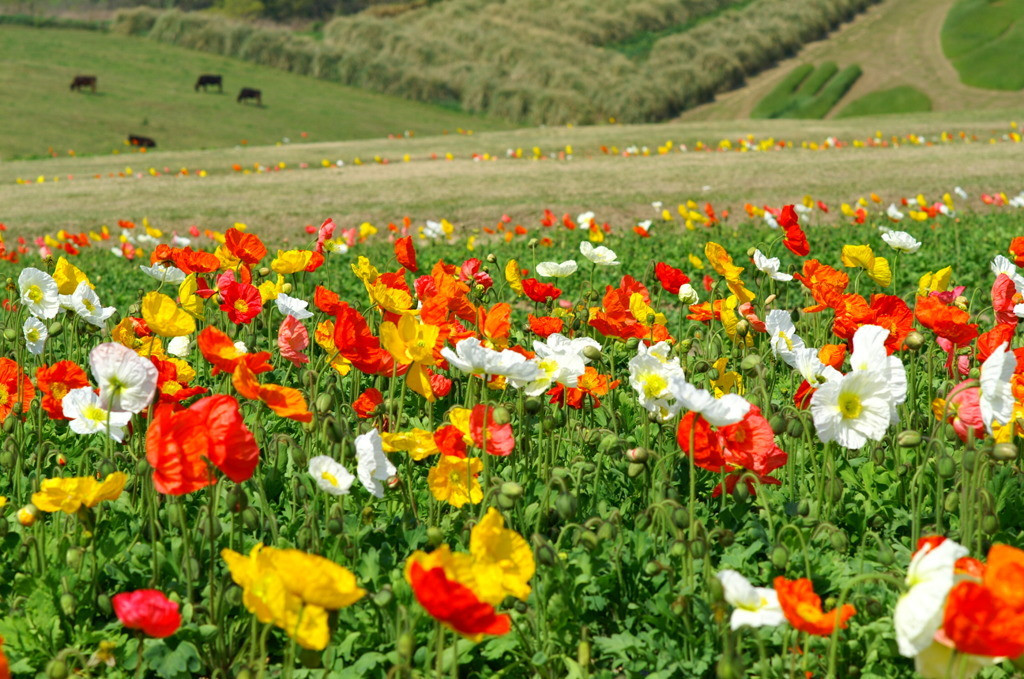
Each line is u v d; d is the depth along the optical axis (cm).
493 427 303
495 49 7794
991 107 7238
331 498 333
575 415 439
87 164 3728
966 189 2348
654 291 601
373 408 366
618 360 524
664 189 2472
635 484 358
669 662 265
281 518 338
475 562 223
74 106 5359
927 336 421
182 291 443
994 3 9562
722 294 766
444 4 9344
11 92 5509
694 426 289
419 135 5794
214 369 407
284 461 371
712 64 8125
